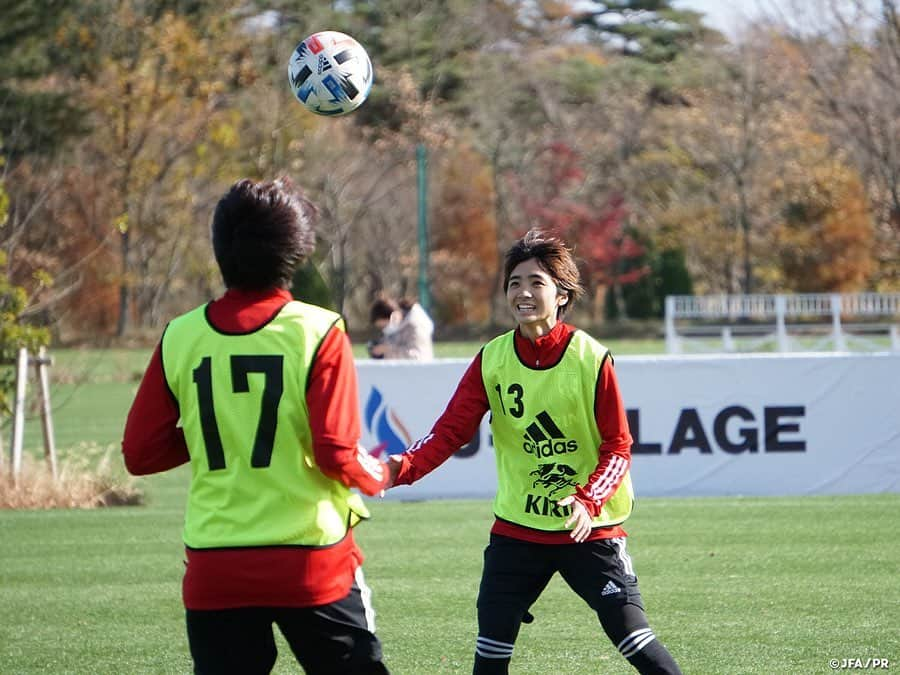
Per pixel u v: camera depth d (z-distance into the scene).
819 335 140.88
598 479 16.88
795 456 42.09
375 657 14.59
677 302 147.88
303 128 167.25
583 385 17.27
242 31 171.25
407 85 188.88
